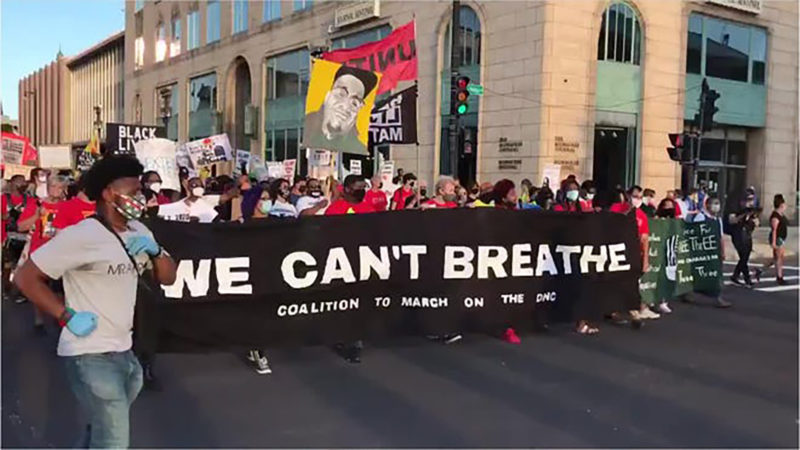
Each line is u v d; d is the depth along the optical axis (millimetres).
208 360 6359
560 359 6500
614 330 7867
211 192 10852
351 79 9102
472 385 5633
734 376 5984
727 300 10250
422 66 22859
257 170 16953
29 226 7535
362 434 4516
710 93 16906
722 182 24781
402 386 5590
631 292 7762
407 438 4453
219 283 5645
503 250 6848
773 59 25141
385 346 6965
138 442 4336
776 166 25641
